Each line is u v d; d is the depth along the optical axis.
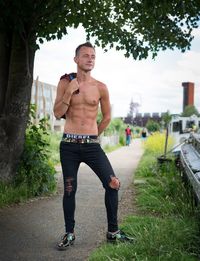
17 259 4.73
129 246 4.82
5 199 7.27
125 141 34.16
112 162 16.73
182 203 6.47
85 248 5.12
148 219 6.01
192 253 4.59
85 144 5.14
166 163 11.13
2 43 7.93
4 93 7.99
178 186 7.67
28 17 7.55
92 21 10.14
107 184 5.18
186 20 10.14
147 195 7.75
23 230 5.85
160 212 6.81
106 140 27.45
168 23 10.26
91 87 5.20
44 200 7.85
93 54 5.22
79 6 9.12
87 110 5.16
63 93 5.23
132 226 5.63
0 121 7.74
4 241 5.35
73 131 5.16
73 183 5.21
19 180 8.03
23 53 7.82
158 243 4.71
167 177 9.23
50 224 6.19
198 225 5.37
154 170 11.26
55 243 5.31
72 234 5.18
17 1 7.20
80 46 5.24
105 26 10.38
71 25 9.51
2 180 7.67
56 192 8.65
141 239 4.89
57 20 8.34
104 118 5.38
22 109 7.86
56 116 5.26
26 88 7.88
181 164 9.26
